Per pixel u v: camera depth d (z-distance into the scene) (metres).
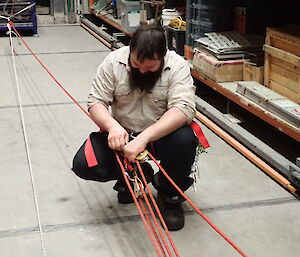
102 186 2.53
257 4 3.91
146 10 5.37
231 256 1.97
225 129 3.25
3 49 5.79
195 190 2.51
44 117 3.55
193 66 3.88
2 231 2.13
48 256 1.96
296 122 2.60
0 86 4.30
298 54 2.79
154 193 2.42
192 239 2.08
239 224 2.21
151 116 2.05
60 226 2.17
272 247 2.04
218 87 3.46
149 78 1.93
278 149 3.11
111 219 2.22
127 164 1.93
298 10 3.94
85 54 5.62
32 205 2.35
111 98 2.04
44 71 4.83
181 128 1.98
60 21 7.84
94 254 1.97
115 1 6.41
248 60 3.43
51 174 2.67
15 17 6.50
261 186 2.57
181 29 4.37
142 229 2.14
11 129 3.31
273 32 3.01
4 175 2.65
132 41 1.76
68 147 3.03
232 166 2.81
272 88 3.13
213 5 3.91
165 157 2.00
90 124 3.42
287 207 2.36
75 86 4.34
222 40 3.63
